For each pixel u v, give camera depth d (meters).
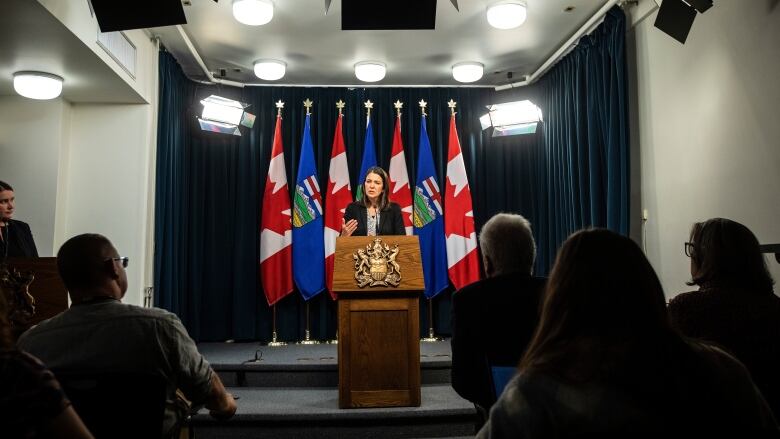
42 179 4.23
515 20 4.14
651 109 4.05
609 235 0.96
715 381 0.84
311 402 3.54
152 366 1.63
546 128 5.41
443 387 3.88
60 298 2.49
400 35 4.70
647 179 4.10
